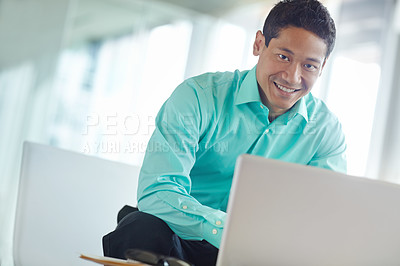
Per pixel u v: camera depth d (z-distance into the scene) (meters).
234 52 4.42
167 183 1.29
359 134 3.80
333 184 0.89
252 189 0.87
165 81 4.42
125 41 4.25
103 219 1.63
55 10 4.04
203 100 1.47
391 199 0.92
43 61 4.00
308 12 1.36
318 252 0.92
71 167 1.61
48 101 4.00
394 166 3.70
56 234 1.56
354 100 3.87
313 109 1.62
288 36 1.37
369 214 0.92
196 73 4.50
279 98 1.43
